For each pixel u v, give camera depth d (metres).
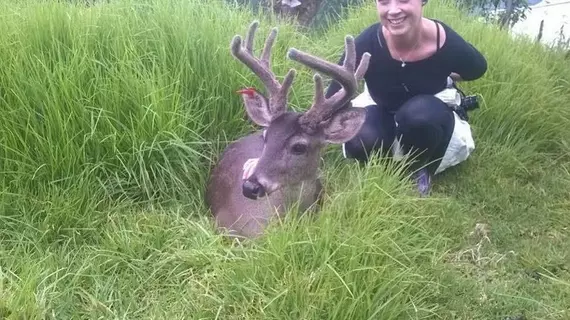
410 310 1.82
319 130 2.00
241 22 3.00
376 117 2.47
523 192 2.55
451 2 3.85
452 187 2.56
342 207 2.08
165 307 1.88
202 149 2.47
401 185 2.26
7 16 2.55
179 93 2.43
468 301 1.96
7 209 2.12
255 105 2.04
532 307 1.95
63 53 2.44
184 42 2.58
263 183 1.93
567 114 2.99
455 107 2.48
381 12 2.24
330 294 1.74
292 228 1.92
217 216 2.19
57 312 1.82
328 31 3.68
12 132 2.20
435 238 2.08
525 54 3.27
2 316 1.71
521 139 2.82
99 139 2.26
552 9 5.25
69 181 2.18
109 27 2.59
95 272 1.97
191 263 2.00
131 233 2.10
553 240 2.31
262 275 1.84
